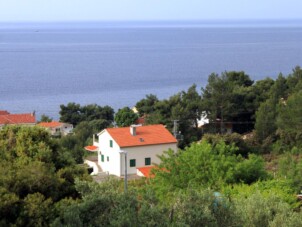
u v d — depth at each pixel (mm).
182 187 53188
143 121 131375
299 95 104375
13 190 31297
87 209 29344
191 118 119125
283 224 35969
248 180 56219
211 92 121312
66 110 153500
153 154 91250
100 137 94875
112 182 33438
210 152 56938
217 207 32500
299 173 63750
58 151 38781
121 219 27438
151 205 30984
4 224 29047
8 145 37094
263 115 107438
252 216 36750
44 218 30234
